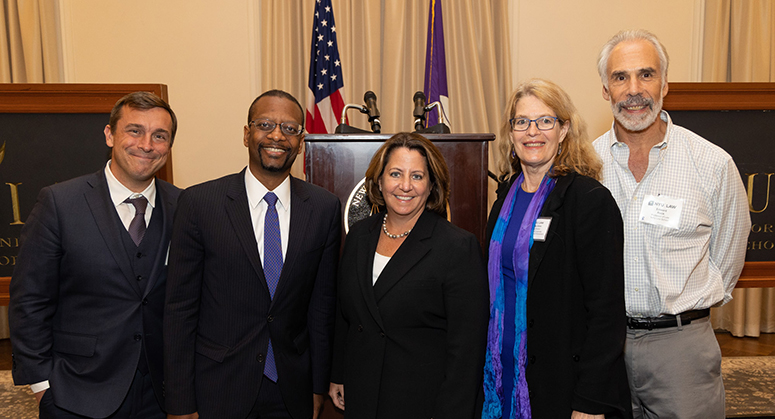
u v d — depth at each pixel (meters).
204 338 1.48
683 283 1.62
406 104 4.13
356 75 4.12
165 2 4.00
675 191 1.65
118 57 4.00
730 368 3.23
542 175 1.53
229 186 1.53
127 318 1.53
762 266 2.53
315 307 1.66
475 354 1.37
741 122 2.52
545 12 4.17
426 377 1.38
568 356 1.37
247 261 1.46
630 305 1.68
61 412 1.52
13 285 1.51
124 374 1.53
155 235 1.61
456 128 4.12
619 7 4.18
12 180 2.50
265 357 1.48
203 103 4.06
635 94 1.60
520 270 1.44
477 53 4.08
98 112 2.48
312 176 1.80
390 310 1.40
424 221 1.49
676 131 1.70
